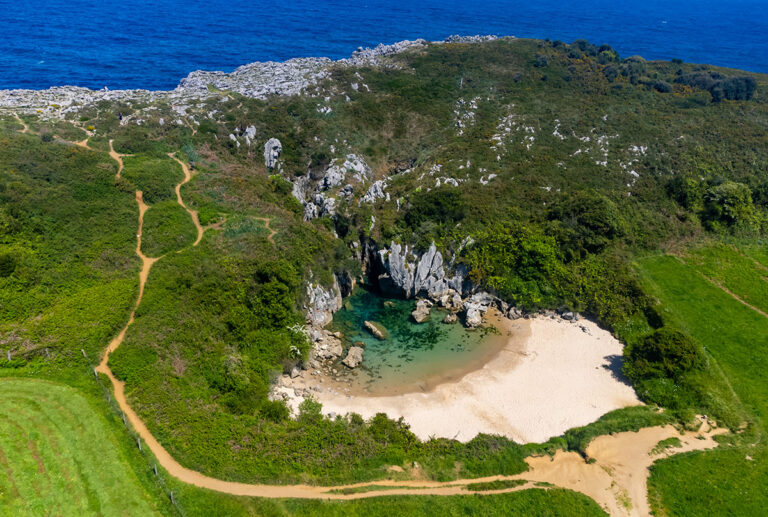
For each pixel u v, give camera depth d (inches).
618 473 1728.6
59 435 1485.0
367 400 2068.2
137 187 2743.6
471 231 2876.5
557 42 5354.3
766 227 3240.7
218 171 3154.5
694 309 2593.5
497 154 3575.3
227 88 4574.3
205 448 1600.6
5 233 2126.0
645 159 3567.9
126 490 1391.5
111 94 4173.2
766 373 2196.1
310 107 4057.6
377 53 5674.2
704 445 1845.5
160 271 2235.5
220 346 2032.5
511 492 1636.3
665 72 4940.9
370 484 1624.0
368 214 2957.7
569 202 3014.3
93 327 1876.2
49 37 7504.9
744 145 3698.3
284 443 1706.4
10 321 1827.0
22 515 1258.0
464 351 2396.7
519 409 2036.2
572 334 2496.3
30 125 3107.8
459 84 4566.9
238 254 2425.0
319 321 2509.8
